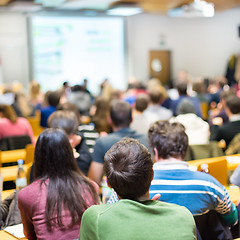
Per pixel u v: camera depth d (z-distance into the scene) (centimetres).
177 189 189
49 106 563
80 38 1324
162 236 127
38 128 612
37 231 183
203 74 1542
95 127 482
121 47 1402
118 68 1403
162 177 192
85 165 338
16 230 210
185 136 206
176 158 203
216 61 1489
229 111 414
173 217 131
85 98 737
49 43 1279
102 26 1356
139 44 1448
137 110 461
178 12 941
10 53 1227
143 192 137
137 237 126
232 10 1411
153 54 1487
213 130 422
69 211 185
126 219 129
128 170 134
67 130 297
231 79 1398
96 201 195
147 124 449
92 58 1352
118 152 139
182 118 423
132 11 1176
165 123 217
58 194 185
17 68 1238
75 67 1329
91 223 131
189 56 1554
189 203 189
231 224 206
